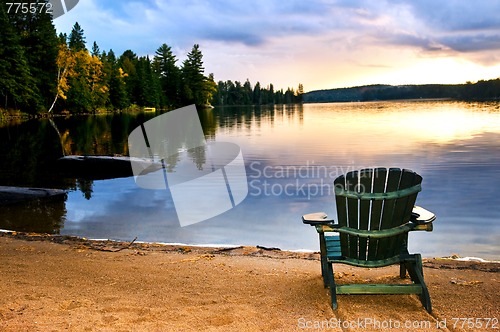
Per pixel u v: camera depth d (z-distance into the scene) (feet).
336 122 112.78
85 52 207.72
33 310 9.04
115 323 8.39
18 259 13.50
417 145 52.47
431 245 16.38
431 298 10.00
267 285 11.03
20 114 148.46
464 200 23.61
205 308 9.31
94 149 58.75
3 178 36.42
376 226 9.55
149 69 266.77
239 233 18.53
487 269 12.24
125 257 13.97
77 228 19.62
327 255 10.47
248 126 104.53
